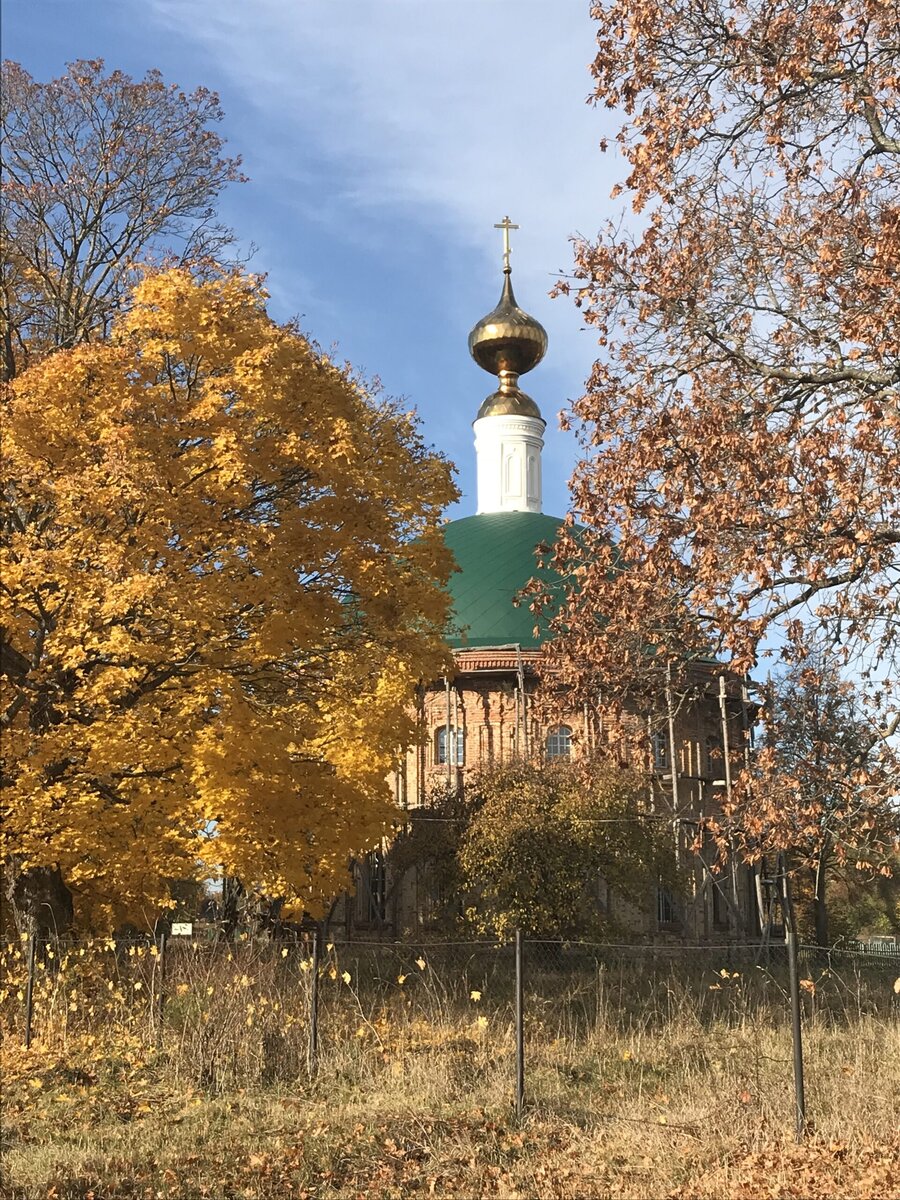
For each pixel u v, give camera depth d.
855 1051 16.08
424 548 22.03
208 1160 11.66
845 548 12.98
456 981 22.38
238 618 20.31
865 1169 10.89
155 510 18.17
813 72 14.69
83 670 19.59
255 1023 15.70
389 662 21.58
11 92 26.89
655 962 29.66
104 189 27.55
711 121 15.16
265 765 19.31
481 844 33.44
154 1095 14.18
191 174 28.62
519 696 46.66
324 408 20.09
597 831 33.16
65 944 20.16
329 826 20.27
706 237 15.41
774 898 48.47
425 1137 12.35
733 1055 16.38
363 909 46.06
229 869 20.33
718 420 14.21
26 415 18.44
